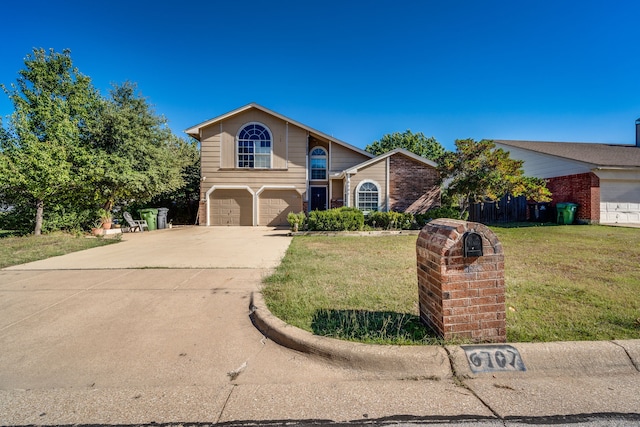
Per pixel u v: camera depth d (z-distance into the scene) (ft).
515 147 58.23
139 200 49.42
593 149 54.85
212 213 53.98
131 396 7.06
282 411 6.54
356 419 6.29
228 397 7.00
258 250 26.25
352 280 15.64
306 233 37.27
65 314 11.78
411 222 40.65
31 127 35.06
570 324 9.90
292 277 16.22
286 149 53.67
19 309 12.28
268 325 10.12
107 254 24.44
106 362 8.46
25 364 8.36
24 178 31.81
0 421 6.26
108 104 44.45
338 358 8.31
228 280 16.29
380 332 9.34
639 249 23.58
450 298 8.68
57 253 24.45
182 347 9.28
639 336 9.00
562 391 7.13
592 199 42.88
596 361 7.96
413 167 45.91
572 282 14.75
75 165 36.86
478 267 8.77
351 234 37.01
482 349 8.11
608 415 6.32
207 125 52.60
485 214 48.78
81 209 40.19
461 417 6.32
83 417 6.40
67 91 38.99
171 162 53.57
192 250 26.35
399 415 6.40
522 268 17.71
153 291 14.51
